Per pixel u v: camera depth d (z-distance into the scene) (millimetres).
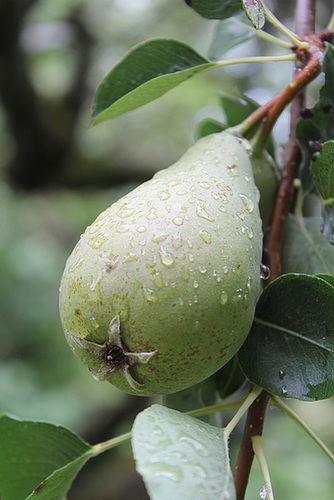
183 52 405
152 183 359
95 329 340
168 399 412
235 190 363
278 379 353
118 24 1194
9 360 1438
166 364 338
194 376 345
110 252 338
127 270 334
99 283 336
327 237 375
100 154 1303
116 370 344
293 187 408
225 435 330
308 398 348
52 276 1584
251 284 347
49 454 402
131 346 337
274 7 700
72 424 1214
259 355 358
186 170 365
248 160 385
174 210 343
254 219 362
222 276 337
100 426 1190
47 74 1238
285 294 356
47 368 1501
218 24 480
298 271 404
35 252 1570
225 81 1136
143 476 301
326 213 379
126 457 1171
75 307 342
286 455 1017
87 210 1470
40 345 1518
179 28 1196
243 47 895
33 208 1555
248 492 862
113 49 1239
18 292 1509
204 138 386
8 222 1558
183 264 334
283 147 457
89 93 1274
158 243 335
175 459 309
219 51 479
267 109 393
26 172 1268
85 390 1458
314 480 934
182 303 332
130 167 1265
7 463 403
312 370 350
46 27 1176
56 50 1226
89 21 1170
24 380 1328
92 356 346
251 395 355
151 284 332
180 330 333
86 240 348
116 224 343
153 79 391
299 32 425
